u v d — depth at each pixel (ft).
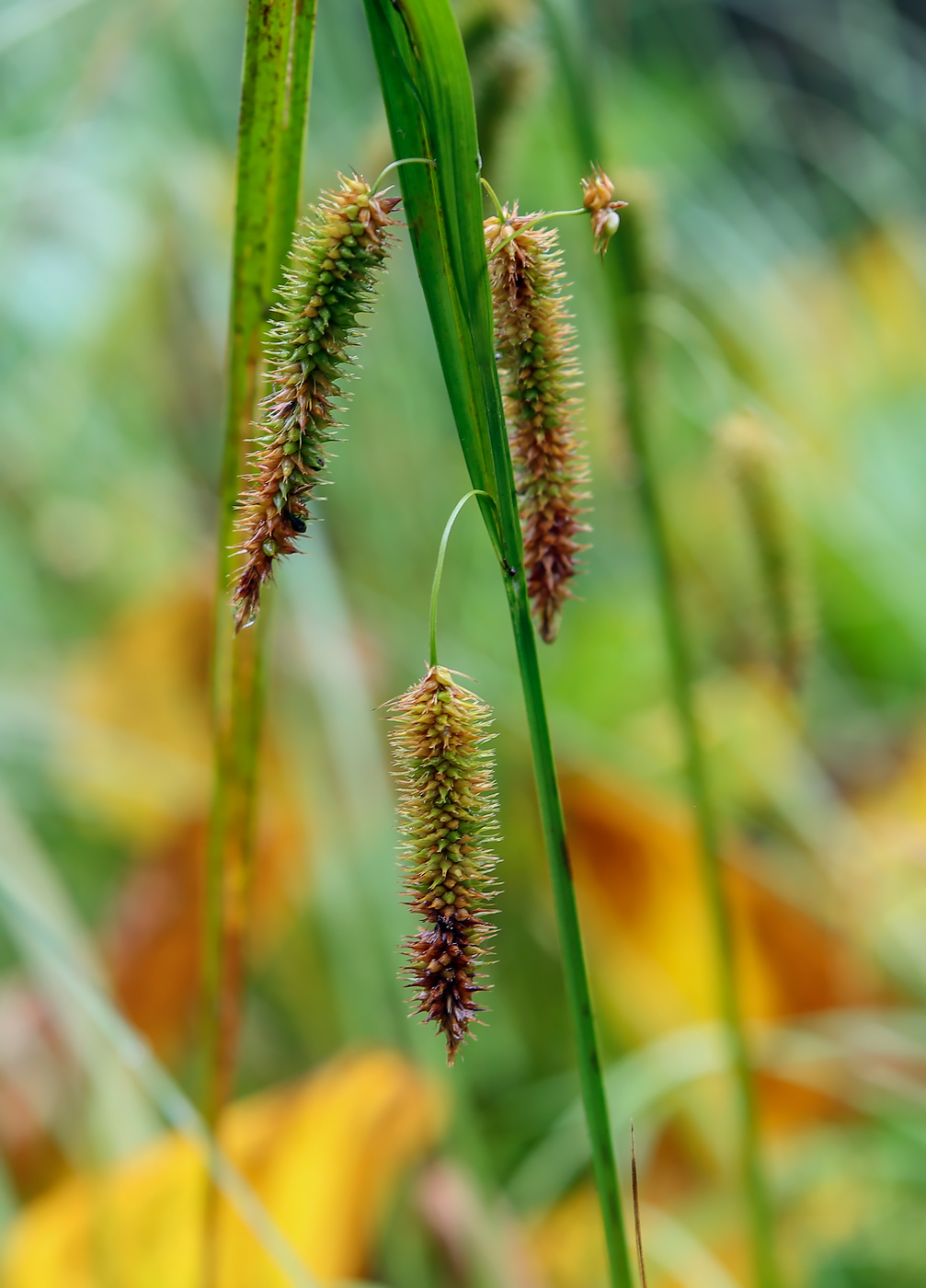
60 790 4.07
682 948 3.27
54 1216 2.44
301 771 3.54
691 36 6.60
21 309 4.24
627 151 5.10
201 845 3.19
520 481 1.89
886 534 4.39
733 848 3.28
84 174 4.24
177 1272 2.46
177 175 4.12
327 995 3.65
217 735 2.14
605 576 5.06
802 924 3.21
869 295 6.84
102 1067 2.60
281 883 3.39
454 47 1.82
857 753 4.32
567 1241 3.00
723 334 4.94
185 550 4.90
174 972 3.17
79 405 4.55
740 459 2.53
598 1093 1.92
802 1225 3.00
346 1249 2.56
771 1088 3.19
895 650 4.95
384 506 4.51
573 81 2.28
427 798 1.82
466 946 1.82
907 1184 2.93
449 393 1.85
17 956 3.62
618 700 4.45
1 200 3.87
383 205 1.82
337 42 4.91
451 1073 2.95
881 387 5.97
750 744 3.96
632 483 2.52
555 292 1.88
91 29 4.65
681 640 2.46
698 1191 3.18
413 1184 2.73
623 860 3.31
